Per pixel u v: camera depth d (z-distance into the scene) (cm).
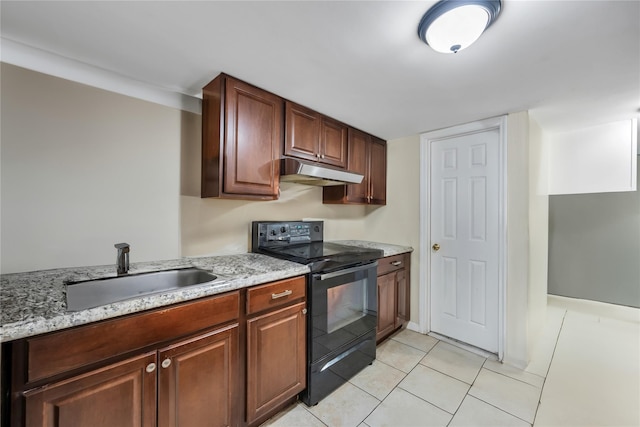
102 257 154
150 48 131
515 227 211
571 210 380
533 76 153
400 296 261
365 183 267
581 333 269
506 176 215
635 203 341
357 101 190
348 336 192
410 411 163
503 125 216
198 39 123
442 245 260
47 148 138
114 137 157
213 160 160
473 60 137
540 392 180
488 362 217
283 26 113
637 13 102
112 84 156
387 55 134
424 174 265
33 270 136
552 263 394
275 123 179
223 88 154
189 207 184
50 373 87
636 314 320
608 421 155
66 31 119
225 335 131
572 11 101
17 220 132
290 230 231
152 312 108
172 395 114
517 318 211
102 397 97
